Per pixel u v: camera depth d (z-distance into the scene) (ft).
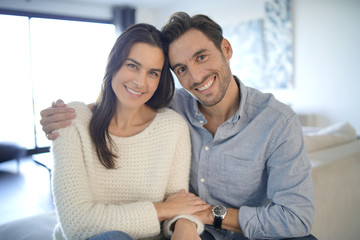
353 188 5.67
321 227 5.02
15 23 17.51
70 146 3.71
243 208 3.69
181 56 3.74
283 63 15.25
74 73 19.99
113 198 4.05
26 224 4.79
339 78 13.30
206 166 4.13
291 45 14.85
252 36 16.42
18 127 17.79
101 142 3.90
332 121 13.74
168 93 4.22
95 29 20.84
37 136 18.19
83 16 20.08
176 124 4.11
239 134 3.94
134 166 4.05
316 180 4.87
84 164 3.88
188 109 4.48
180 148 4.10
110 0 19.86
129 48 3.65
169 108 4.56
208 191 4.24
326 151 6.04
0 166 14.58
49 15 18.63
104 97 4.00
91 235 3.33
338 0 12.99
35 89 18.52
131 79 3.71
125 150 4.05
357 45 12.57
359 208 5.89
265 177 4.10
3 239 4.37
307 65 14.43
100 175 4.00
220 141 4.06
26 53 17.84
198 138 4.24
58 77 19.40
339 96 13.39
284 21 14.92
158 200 3.98
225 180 4.08
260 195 4.15
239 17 17.10
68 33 19.67
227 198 4.16
